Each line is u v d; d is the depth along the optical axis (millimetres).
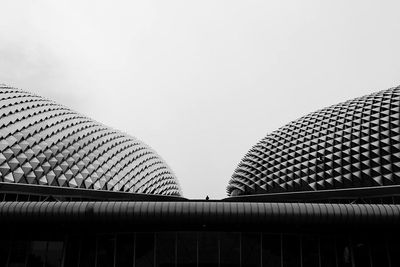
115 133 50344
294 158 41844
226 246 17750
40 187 30594
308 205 16953
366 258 18000
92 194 36062
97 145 42344
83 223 17188
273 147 46219
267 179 43719
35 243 18531
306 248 17906
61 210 16891
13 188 28547
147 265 17781
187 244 17812
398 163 32531
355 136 37281
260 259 17672
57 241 18594
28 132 33656
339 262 17906
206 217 16766
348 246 18141
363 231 18125
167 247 17812
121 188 41094
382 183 32875
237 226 17625
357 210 16812
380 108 38531
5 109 34625
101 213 16844
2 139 30594
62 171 33781
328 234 18094
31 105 39406
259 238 17875
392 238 18094
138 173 47250
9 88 41594
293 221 16828
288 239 17953
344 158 36562
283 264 17703
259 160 46625
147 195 42719
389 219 16734
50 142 35094
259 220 16812
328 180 37000
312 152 40250
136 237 18047
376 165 33875
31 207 16984
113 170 41500
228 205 16875
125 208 16828
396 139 33969
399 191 31156
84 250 18500
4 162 29047
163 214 16781
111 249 18188
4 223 17203
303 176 39625
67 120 42000
